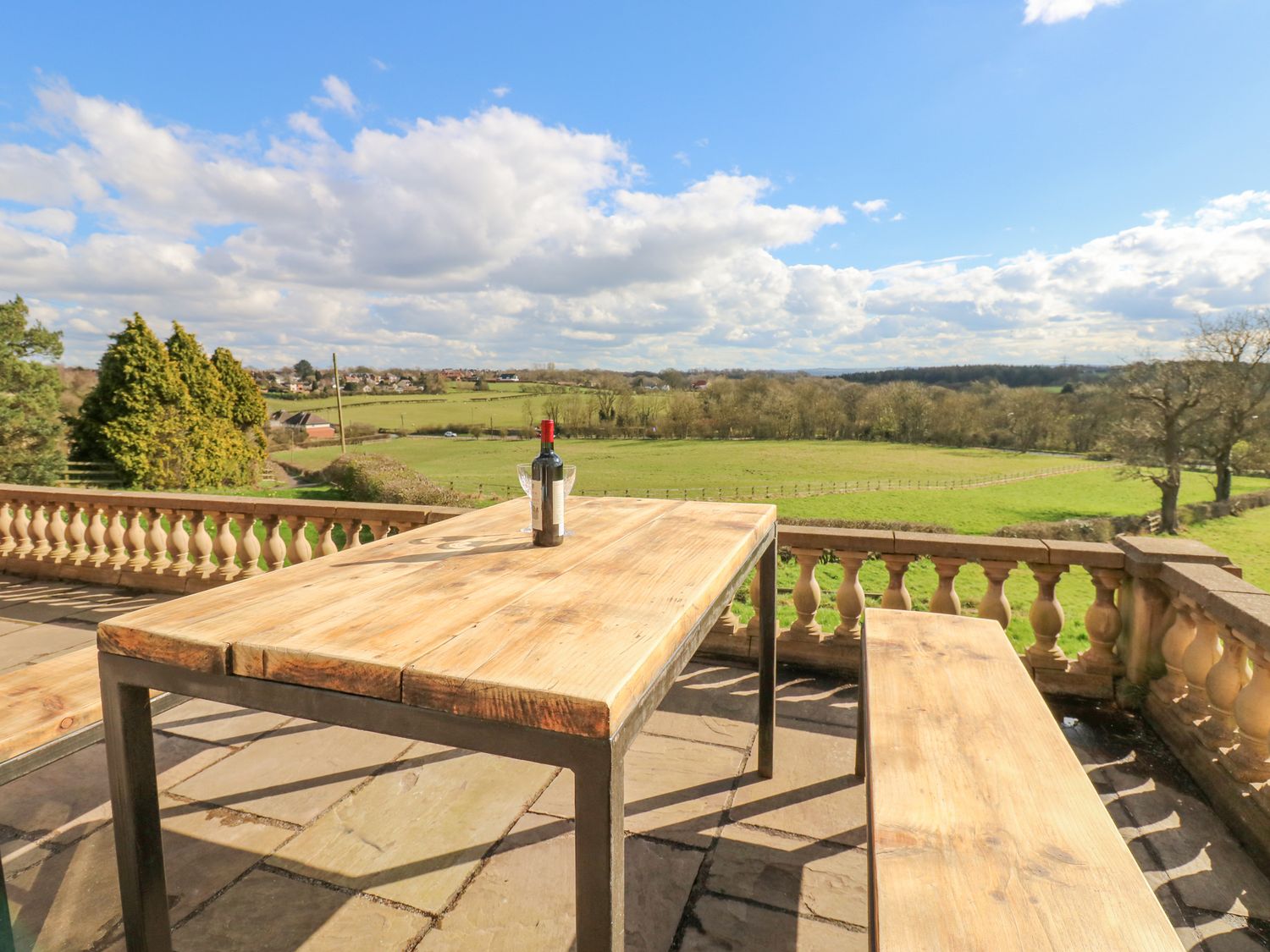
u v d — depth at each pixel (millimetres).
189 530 5609
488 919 1925
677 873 2137
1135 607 3377
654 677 1275
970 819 1354
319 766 2752
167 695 1534
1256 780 2467
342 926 1901
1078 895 1141
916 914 1103
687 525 2447
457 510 4551
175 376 32500
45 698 1709
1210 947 1905
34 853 2252
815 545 3836
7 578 5965
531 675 1123
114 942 1851
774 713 2664
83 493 5785
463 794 2549
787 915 1964
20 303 30156
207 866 2148
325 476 43875
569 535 2287
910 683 2023
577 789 1072
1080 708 3420
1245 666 2674
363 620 1407
